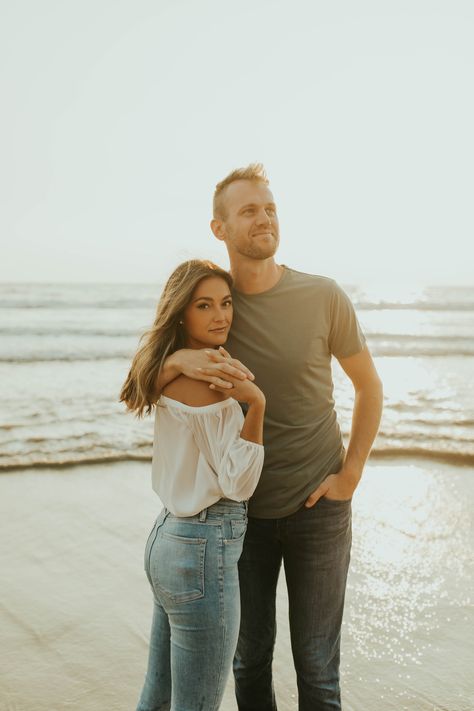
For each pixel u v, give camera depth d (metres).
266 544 2.39
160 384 2.14
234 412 2.08
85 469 6.42
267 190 2.35
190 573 2.00
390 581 3.97
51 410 9.59
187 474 2.07
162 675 2.22
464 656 3.16
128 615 3.59
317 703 2.34
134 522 4.97
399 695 2.85
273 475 2.32
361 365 2.47
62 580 4.00
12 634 3.37
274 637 2.49
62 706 2.80
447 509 5.30
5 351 19.00
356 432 2.46
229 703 2.85
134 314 33.88
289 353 2.31
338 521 2.36
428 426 8.78
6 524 4.90
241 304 2.39
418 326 31.27
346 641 3.29
